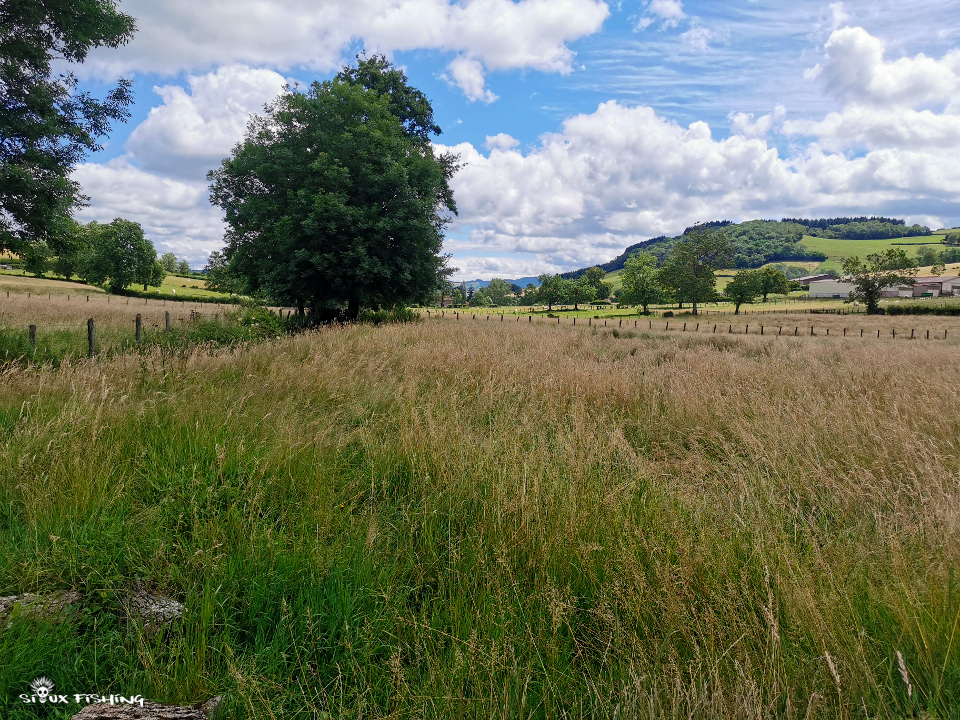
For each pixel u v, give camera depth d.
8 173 12.89
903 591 2.61
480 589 2.78
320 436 4.78
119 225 83.25
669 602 2.51
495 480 4.02
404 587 2.89
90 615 2.50
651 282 101.44
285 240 23.23
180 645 2.32
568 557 3.07
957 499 3.75
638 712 2.01
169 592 2.76
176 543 3.11
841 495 4.16
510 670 2.21
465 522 3.56
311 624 2.46
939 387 7.39
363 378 7.84
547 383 7.75
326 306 27.34
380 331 16.20
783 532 3.37
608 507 3.58
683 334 28.31
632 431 6.28
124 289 84.50
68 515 3.14
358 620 2.59
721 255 92.81
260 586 2.71
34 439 4.14
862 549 3.21
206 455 4.20
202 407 5.30
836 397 7.02
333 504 3.71
